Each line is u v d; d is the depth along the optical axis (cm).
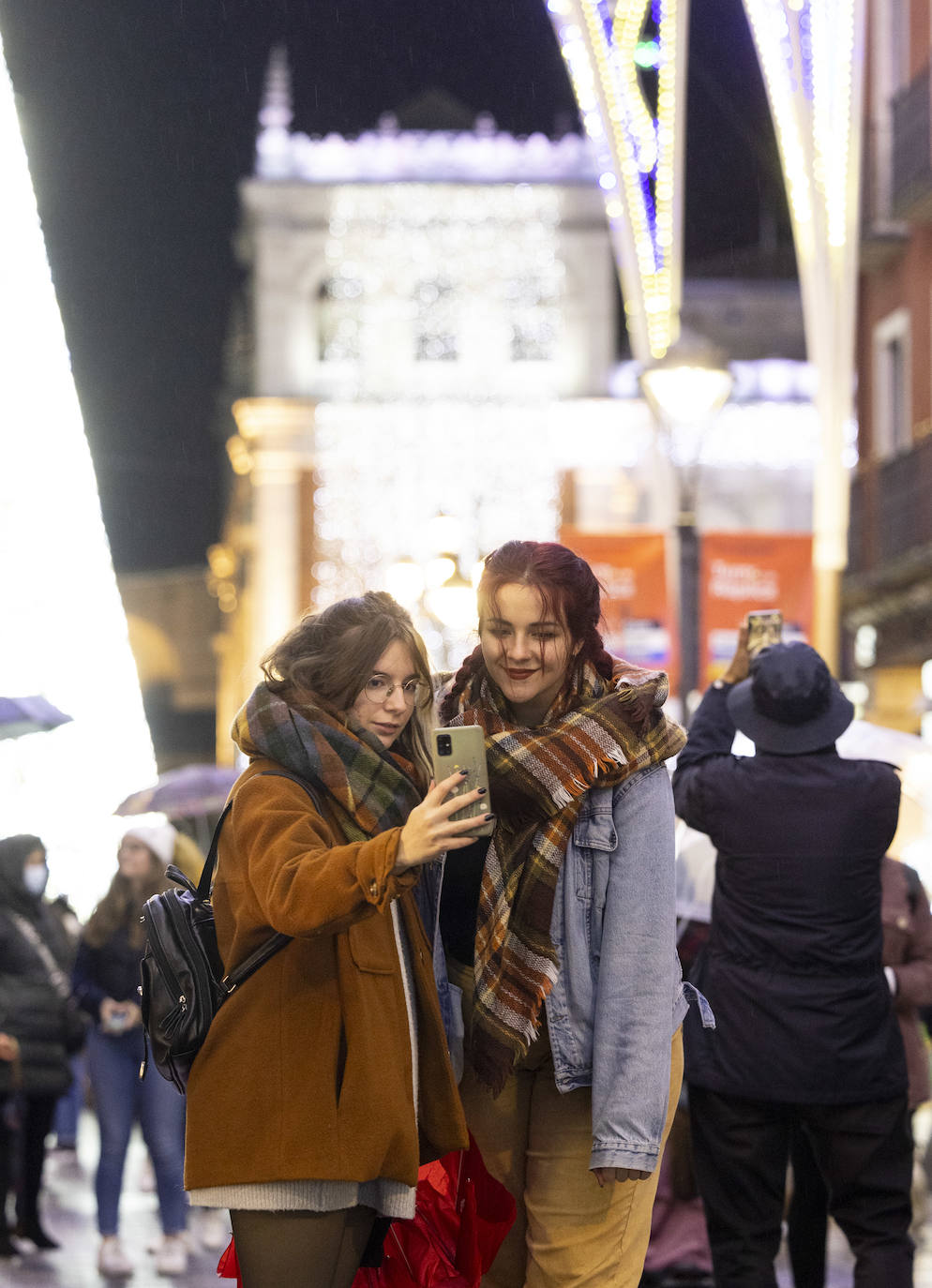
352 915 319
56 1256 842
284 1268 332
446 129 3266
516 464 3102
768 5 1105
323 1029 334
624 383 3123
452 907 378
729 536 1274
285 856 326
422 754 367
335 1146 329
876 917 493
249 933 334
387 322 3134
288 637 361
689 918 604
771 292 3178
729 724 518
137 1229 928
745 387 3058
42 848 873
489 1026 360
